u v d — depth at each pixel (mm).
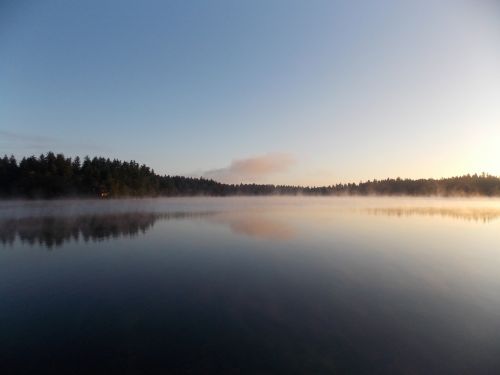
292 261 16375
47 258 17250
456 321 9406
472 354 7719
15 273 14398
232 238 23406
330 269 14844
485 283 12828
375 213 47375
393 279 13336
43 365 7340
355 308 10312
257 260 16578
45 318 9664
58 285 12695
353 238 23469
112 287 12430
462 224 32938
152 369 7152
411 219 37969
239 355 7641
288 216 41469
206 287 12352
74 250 19266
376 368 7160
